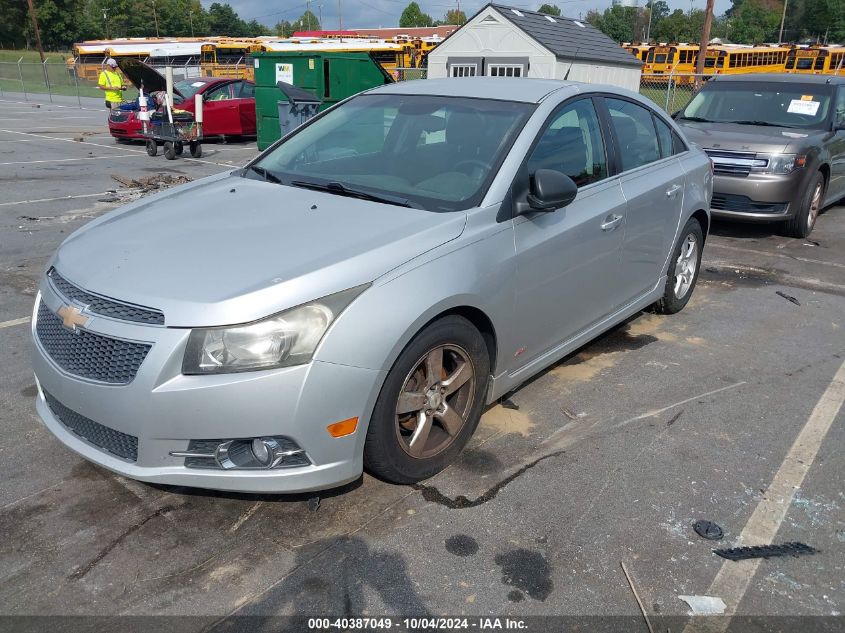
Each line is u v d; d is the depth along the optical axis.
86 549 2.80
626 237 4.37
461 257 3.14
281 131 12.74
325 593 2.61
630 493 3.26
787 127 8.55
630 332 5.28
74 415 2.91
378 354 2.77
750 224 9.13
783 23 96.56
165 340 2.58
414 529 2.96
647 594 2.65
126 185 10.64
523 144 3.61
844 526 3.08
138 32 103.31
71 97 31.69
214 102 16.48
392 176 3.68
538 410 4.02
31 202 9.28
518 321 3.56
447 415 3.28
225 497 3.14
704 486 3.34
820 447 3.71
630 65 21.11
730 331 5.35
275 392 2.60
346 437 2.79
